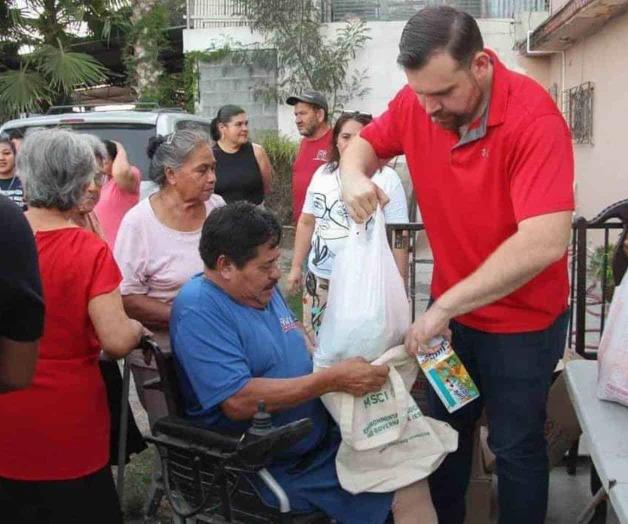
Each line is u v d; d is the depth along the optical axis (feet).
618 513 6.63
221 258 8.92
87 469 8.87
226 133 21.68
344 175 9.37
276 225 9.10
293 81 44.91
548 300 8.97
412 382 9.18
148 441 9.06
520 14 42.88
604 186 32.35
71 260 8.60
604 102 32.30
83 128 24.52
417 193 9.48
